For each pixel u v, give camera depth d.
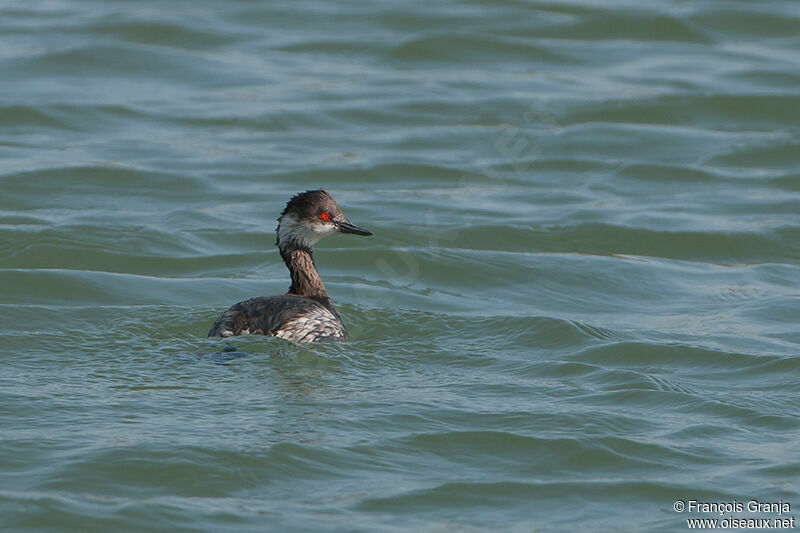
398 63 29.39
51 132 24.52
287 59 29.50
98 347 13.40
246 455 10.45
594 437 11.28
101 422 11.05
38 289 16.41
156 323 14.55
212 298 16.47
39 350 13.24
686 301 17.05
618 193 22.39
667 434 11.54
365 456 10.70
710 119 26.20
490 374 13.17
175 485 9.98
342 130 25.36
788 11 32.03
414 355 13.74
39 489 9.73
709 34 31.22
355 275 17.94
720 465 10.84
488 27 31.31
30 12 32.44
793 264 18.94
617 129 25.47
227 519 9.48
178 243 18.97
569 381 13.02
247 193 21.67
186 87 27.56
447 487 10.21
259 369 12.55
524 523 9.67
